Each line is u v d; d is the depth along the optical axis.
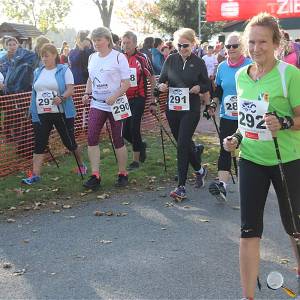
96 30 6.32
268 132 3.38
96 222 5.48
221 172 6.14
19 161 7.83
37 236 5.07
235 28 33.94
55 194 6.44
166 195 6.48
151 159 8.28
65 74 6.82
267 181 3.48
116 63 6.34
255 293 3.89
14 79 8.41
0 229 5.26
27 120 7.93
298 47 9.20
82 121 9.38
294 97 3.32
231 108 6.02
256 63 3.39
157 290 3.95
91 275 4.21
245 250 3.42
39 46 8.43
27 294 3.89
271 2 17.09
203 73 6.24
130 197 6.38
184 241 4.94
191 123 6.26
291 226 3.52
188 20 34.44
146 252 4.68
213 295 3.87
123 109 6.52
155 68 12.38
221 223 5.46
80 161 7.30
